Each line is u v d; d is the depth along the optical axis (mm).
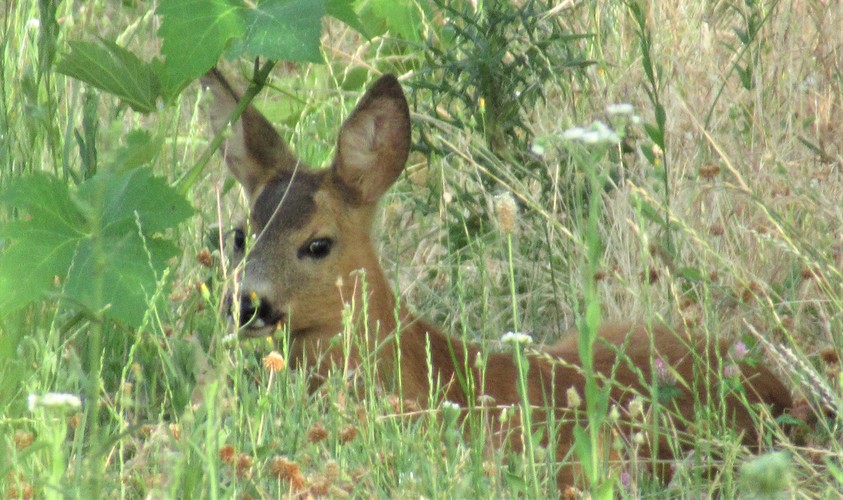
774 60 13312
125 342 10016
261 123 11898
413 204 13516
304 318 10820
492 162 12219
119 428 8375
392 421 8453
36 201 9734
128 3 14539
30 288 9531
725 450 8734
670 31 13812
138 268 9680
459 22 14234
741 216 11844
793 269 11383
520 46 13516
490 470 7969
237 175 11984
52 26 10664
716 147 11273
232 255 11414
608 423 9641
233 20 10773
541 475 8758
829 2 13719
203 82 11906
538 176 12609
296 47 10648
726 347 10711
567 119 12633
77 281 9602
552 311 12273
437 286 12797
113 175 10000
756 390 10461
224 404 8547
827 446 9508
